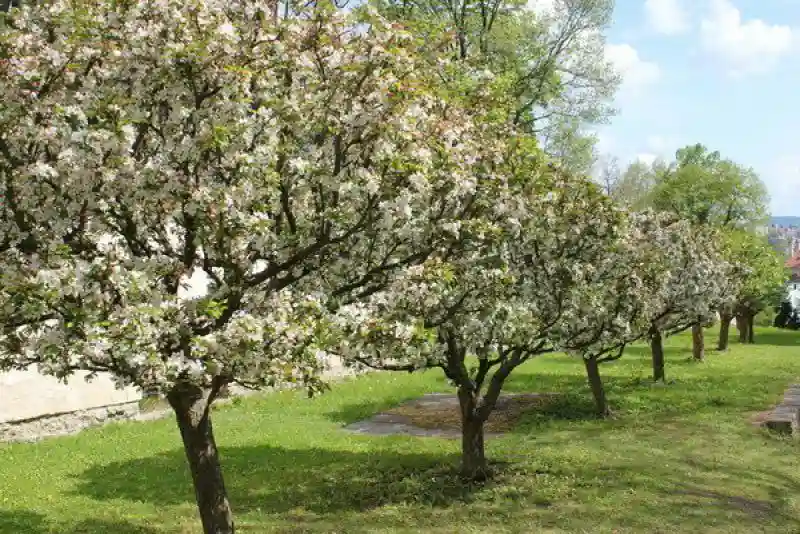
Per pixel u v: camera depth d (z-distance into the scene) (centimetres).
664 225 2628
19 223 823
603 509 1252
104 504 1317
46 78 816
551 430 1934
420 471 1539
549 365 3356
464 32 3338
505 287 1239
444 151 1007
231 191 812
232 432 1930
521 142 1258
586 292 1434
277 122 909
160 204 869
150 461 1631
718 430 1883
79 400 1903
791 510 1263
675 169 6525
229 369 805
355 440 1848
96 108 780
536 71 3750
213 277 948
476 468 1446
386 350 939
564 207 1394
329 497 1373
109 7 817
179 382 821
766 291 4644
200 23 816
